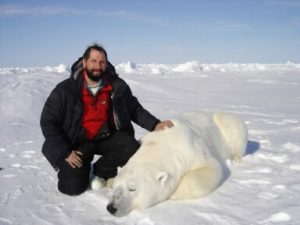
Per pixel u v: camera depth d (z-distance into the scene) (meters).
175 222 2.92
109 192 3.62
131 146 3.85
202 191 3.39
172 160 3.54
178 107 11.11
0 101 9.89
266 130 7.00
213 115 4.69
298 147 5.21
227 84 19.06
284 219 2.87
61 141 3.57
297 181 3.77
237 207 3.17
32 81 12.77
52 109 3.60
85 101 3.66
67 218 3.04
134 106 4.06
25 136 6.61
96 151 3.97
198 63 30.12
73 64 3.72
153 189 3.28
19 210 3.20
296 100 13.24
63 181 3.49
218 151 4.29
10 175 4.16
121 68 28.03
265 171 4.16
